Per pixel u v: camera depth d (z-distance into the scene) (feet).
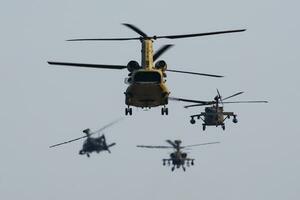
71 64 477.77
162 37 492.13
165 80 514.27
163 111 517.14
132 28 493.36
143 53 502.79
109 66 494.59
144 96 504.02
